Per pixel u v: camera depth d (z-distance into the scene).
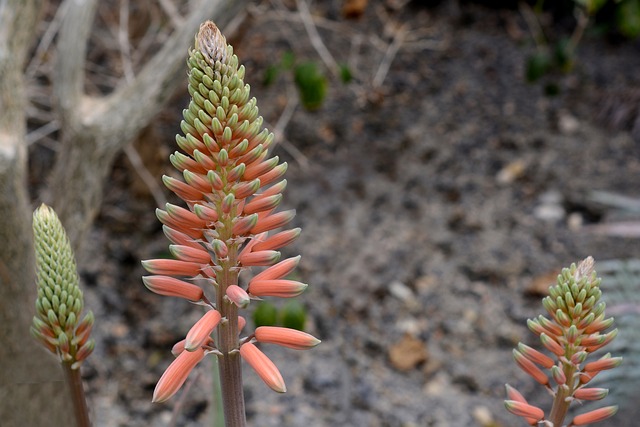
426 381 2.90
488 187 3.58
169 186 0.76
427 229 3.40
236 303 0.75
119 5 3.14
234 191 0.76
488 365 2.94
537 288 3.16
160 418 2.68
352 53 3.89
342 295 3.14
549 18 4.30
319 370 2.89
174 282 0.80
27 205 1.72
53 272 0.89
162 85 2.05
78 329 0.92
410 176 3.60
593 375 0.89
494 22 4.31
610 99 3.85
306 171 3.56
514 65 4.11
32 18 1.84
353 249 3.30
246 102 0.75
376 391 2.84
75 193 2.05
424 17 4.22
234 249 0.79
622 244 3.33
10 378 1.45
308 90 3.02
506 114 3.89
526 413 0.92
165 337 2.92
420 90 3.95
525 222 3.45
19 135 1.75
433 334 3.05
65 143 2.04
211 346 0.83
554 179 3.61
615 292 2.39
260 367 0.79
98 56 3.31
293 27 3.90
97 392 2.74
